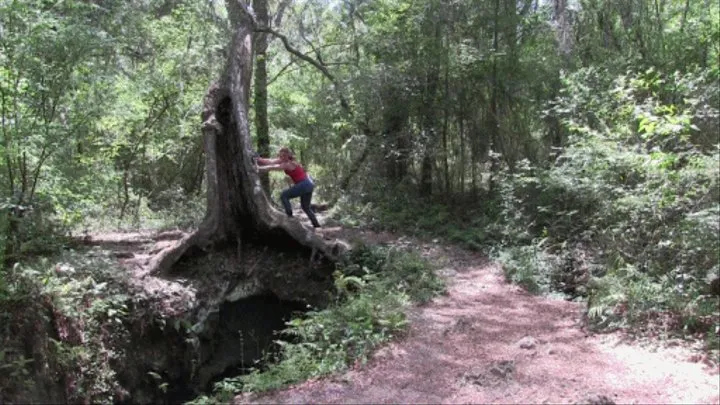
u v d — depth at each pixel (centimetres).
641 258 837
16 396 595
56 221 1037
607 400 523
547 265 990
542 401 539
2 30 841
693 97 970
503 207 1326
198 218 1454
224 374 941
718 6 1202
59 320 709
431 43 1566
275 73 2200
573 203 1098
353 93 1677
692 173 781
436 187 1716
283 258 1104
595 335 713
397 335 730
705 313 672
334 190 1920
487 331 744
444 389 584
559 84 1495
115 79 1138
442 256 1134
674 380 567
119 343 782
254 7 1783
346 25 1939
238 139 1127
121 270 881
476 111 1612
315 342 729
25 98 867
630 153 873
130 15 1384
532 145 1577
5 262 805
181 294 913
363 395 582
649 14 1402
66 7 978
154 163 1947
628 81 1202
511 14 1539
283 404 575
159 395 824
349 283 981
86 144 1400
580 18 1563
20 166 902
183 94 1622
